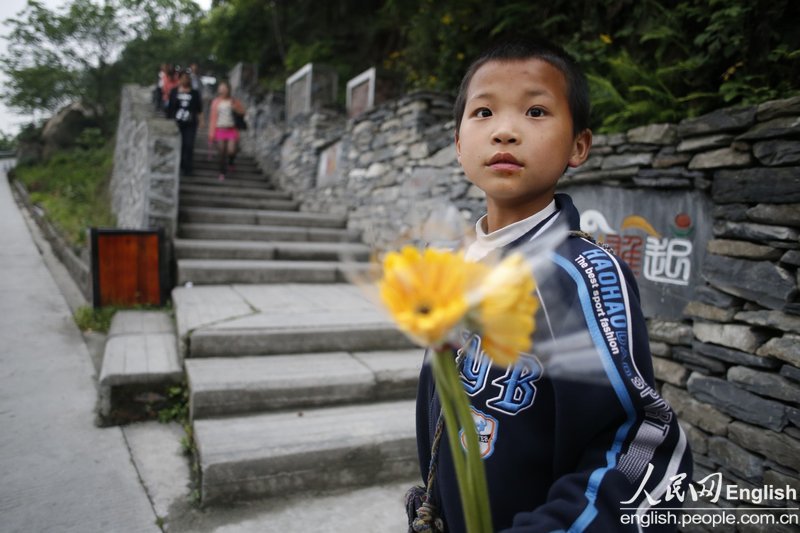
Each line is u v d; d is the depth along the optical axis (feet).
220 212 21.63
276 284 17.35
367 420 9.73
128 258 15.79
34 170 53.57
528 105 2.72
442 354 1.64
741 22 9.00
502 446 2.66
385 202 19.70
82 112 66.28
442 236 2.20
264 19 42.04
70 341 14.28
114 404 10.30
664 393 8.40
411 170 17.88
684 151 8.05
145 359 11.22
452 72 19.35
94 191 38.88
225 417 9.67
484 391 2.76
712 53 9.56
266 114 33.96
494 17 16.88
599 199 9.55
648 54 11.96
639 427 2.28
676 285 8.32
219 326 11.68
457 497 2.87
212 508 7.99
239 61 45.57
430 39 20.52
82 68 67.05
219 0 43.11
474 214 14.49
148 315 15.01
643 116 9.80
